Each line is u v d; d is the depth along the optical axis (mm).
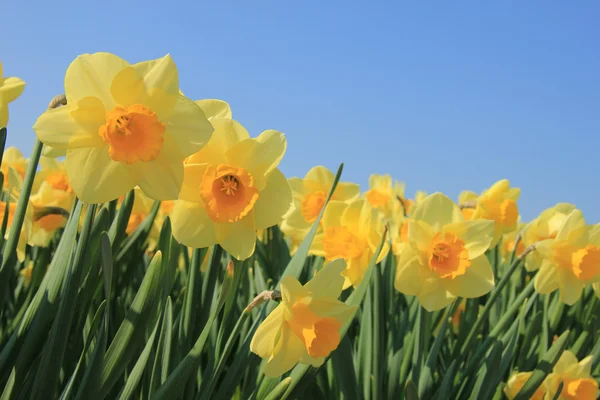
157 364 770
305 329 742
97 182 716
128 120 716
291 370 834
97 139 717
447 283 910
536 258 1089
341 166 810
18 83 767
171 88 720
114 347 734
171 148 721
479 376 903
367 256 923
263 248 1133
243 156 770
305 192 1110
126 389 742
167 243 845
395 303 1044
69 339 811
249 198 757
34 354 743
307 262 1125
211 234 771
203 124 723
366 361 907
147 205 1110
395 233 1073
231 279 746
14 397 742
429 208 933
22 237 983
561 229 978
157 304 797
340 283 761
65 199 1113
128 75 713
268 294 759
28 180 756
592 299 1216
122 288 929
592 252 963
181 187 743
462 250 901
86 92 714
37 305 767
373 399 876
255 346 751
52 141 706
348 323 835
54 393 718
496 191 1145
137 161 722
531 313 1154
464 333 1003
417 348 907
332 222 952
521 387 959
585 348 1115
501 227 1113
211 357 824
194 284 794
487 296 1307
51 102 729
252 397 809
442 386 896
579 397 969
